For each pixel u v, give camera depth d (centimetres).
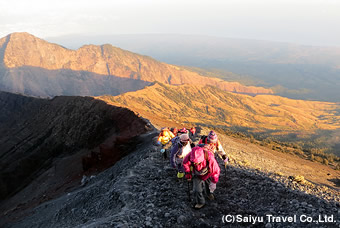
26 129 10781
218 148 734
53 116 9562
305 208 648
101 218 727
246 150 3366
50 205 1861
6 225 2031
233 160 1227
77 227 688
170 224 606
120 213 678
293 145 7475
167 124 4819
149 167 1082
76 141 6328
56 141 7319
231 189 809
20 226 1655
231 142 3600
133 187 867
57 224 987
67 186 2691
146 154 1351
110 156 2616
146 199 751
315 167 3953
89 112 6562
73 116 7469
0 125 13675
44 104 12025
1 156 8706
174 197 744
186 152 754
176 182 863
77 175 3039
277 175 1044
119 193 850
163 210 673
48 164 6581
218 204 700
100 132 5266
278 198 732
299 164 3812
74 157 5531
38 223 1350
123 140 2655
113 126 5062
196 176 669
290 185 869
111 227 575
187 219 621
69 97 10075
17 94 16350
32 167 6925
